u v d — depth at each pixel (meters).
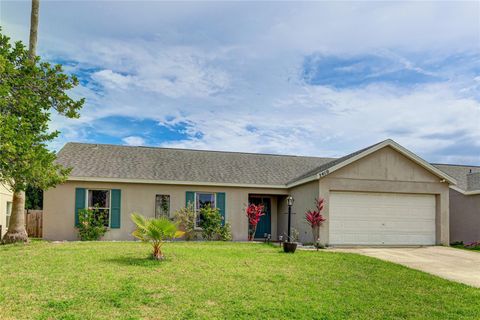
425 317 6.82
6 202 21.55
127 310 6.47
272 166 22.09
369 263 11.30
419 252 14.55
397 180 17.02
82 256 10.85
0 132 11.25
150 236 10.54
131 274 8.70
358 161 16.73
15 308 6.34
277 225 21.25
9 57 14.05
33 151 12.87
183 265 9.91
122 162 19.48
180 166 20.14
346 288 8.37
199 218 19.02
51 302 6.63
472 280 9.77
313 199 16.95
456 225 20.14
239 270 9.59
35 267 9.27
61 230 17.30
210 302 7.04
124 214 18.03
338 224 16.39
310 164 23.17
